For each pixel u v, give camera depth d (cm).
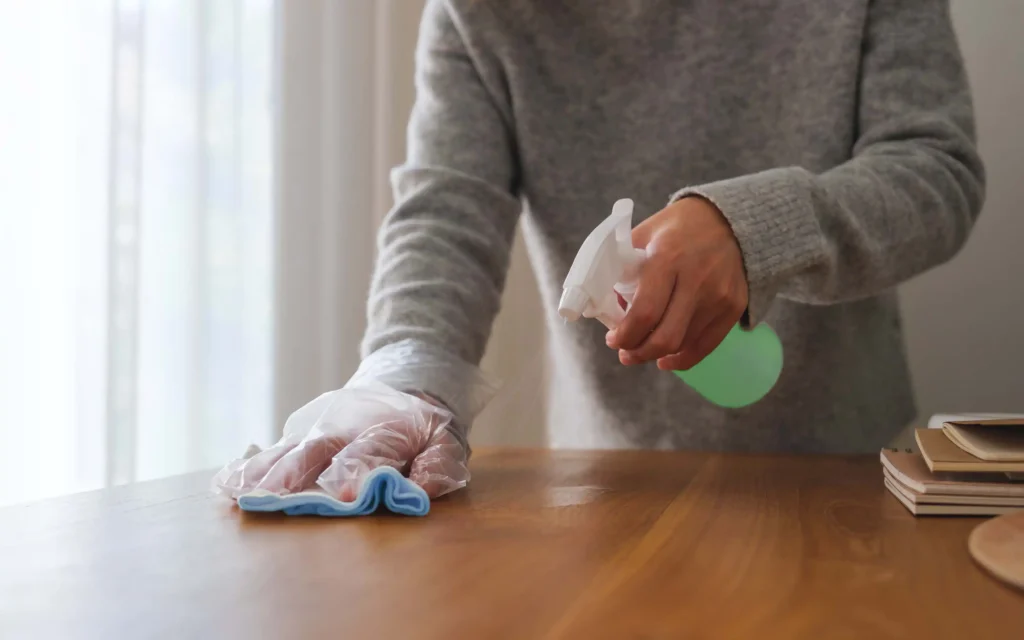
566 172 98
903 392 101
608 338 55
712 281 57
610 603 31
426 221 85
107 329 134
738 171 96
